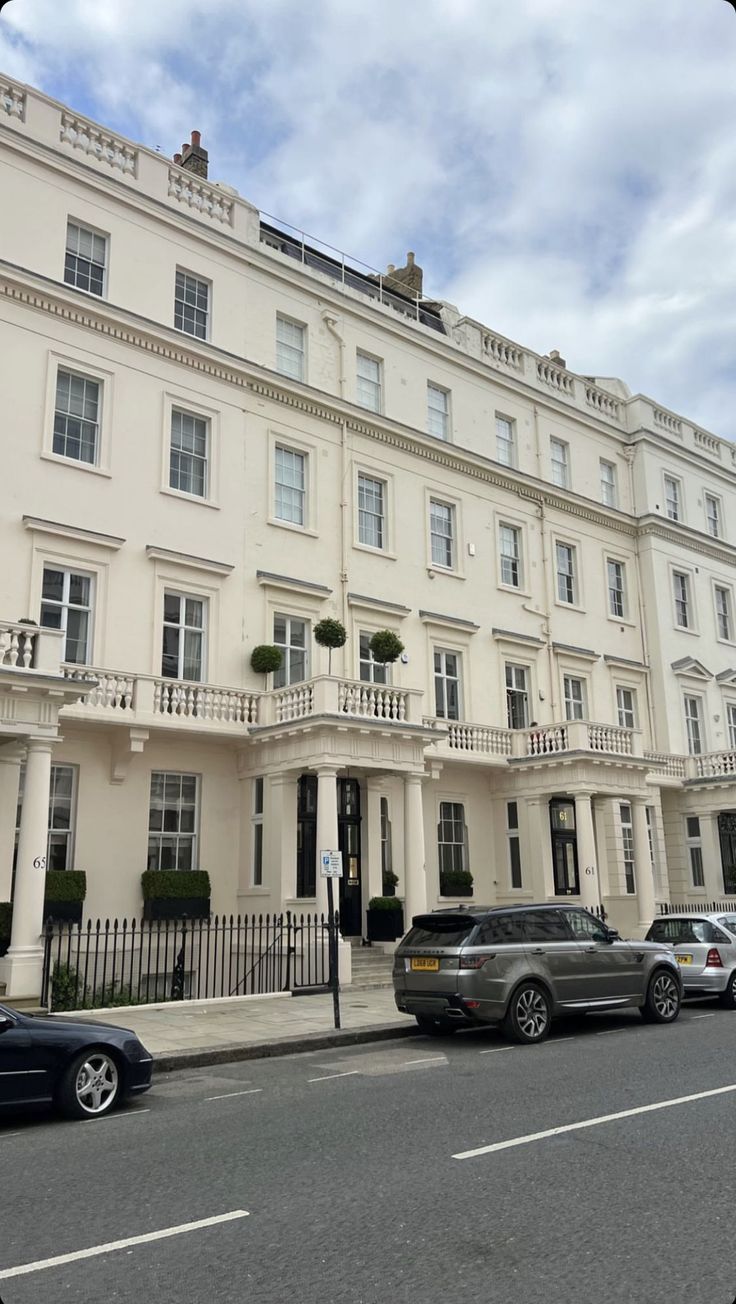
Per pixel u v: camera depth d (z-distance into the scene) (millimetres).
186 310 23438
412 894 20891
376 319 27219
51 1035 8891
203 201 24422
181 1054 11938
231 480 23047
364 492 26094
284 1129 8195
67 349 20781
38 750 16109
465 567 27812
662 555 33906
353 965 20391
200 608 22062
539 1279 4914
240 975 20172
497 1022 13031
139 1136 8148
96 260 22016
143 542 21125
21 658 16656
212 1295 4816
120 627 20406
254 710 21672
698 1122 8086
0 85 21109
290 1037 13172
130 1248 5477
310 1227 5742
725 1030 13805
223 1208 6129
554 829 26781
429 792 25641
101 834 19562
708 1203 6012
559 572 31125
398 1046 13180
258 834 21516
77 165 21719
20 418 19781
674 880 31266
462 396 29266
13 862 17859
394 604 25359
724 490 37688
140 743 19641
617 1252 5242
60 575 20000
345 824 22781
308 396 24797
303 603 23703
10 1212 6152
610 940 14500
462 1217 5852
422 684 25938
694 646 34188
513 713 28344
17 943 15344
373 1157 7215
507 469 29312
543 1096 9289
